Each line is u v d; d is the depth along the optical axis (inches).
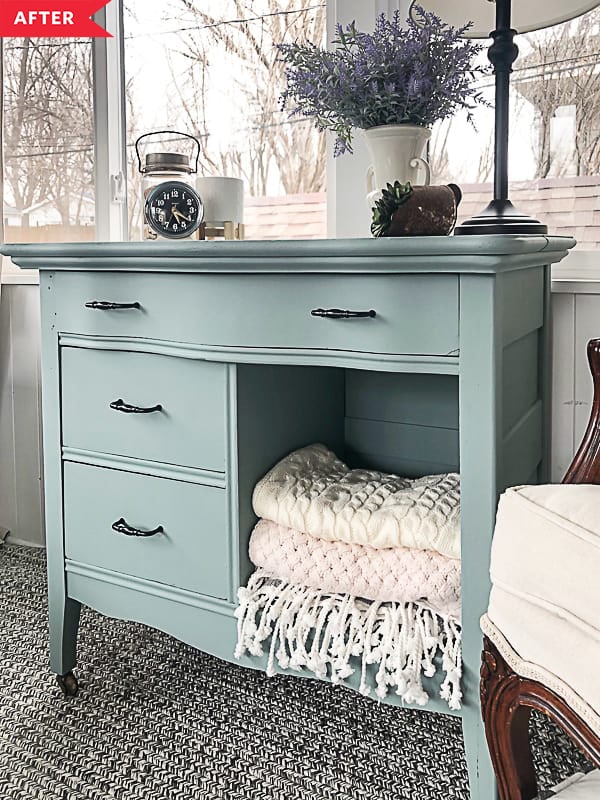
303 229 88.7
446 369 52.0
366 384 77.0
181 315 61.4
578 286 73.3
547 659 38.7
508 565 41.1
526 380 65.2
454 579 55.1
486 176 78.2
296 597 58.8
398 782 59.2
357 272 53.9
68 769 61.4
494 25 68.4
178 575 64.6
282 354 57.5
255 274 57.7
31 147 102.7
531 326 65.0
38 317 100.7
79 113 99.0
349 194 82.2
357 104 62.5
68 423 69.7
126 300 64.4
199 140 93.2
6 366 104.2
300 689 72.8
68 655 71.4
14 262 69.6
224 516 61.7
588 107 73.6
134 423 65.7
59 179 101.4
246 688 72.8
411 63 61.7
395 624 55.2
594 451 54.1
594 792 41.5
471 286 50.4
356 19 80.1
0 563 101.2
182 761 62.1
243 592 60.6
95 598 69.9
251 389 61.7
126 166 97.8
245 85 89.9
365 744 64.1
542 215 76.6
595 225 74.4
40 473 104.0
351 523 57.9
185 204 69.2
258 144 90.0
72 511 70.3
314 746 63.9
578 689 37.0
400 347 53.2
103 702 70.6
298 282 56.3
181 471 63.5
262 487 61.7
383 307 53.5
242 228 74.4
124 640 82.0
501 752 42.6
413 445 75.7
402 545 56.8
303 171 88.0
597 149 73.6
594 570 36.9
